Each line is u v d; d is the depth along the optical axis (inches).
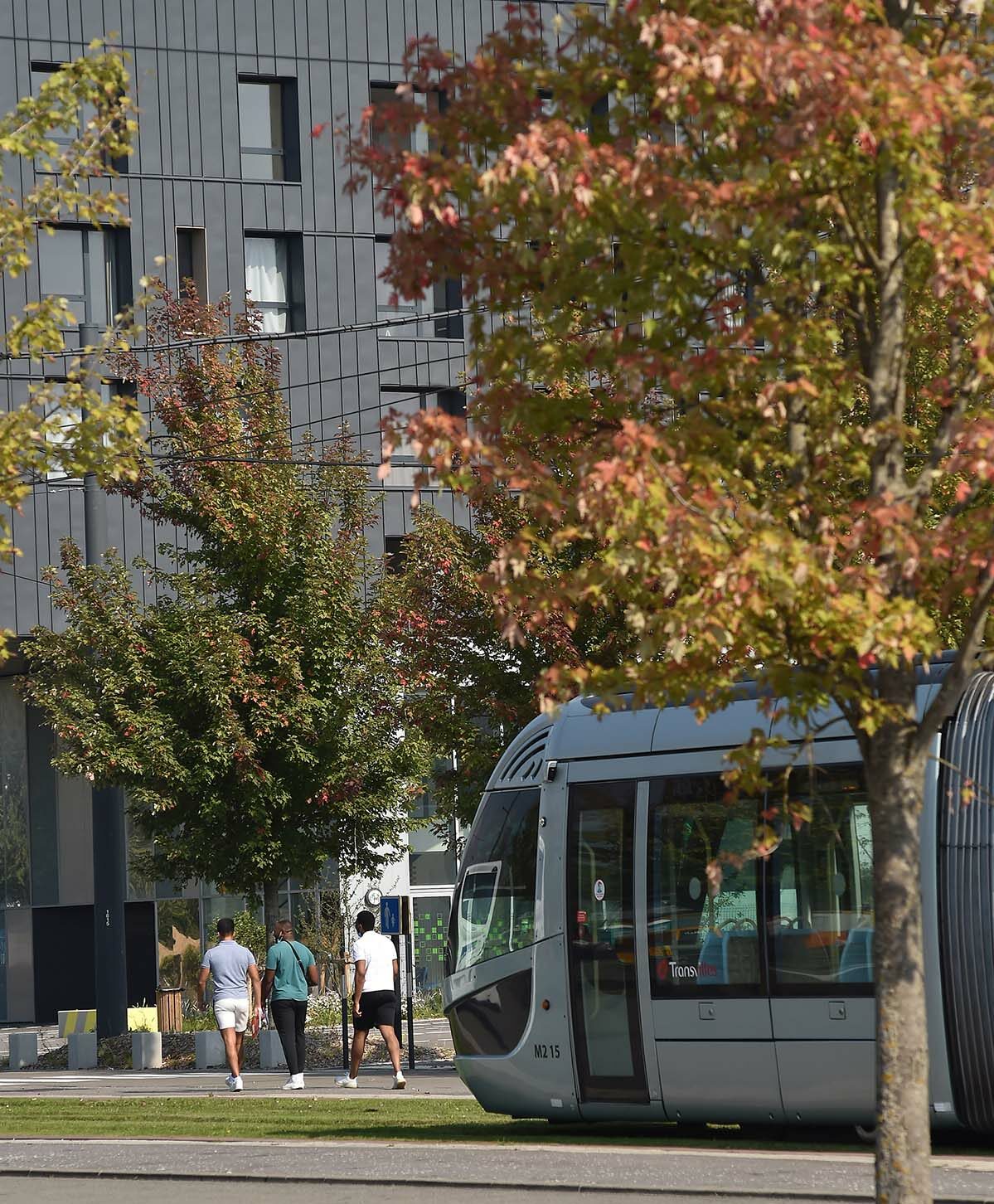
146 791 3550.7
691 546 1016.9
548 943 2057.1
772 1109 1883.6
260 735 3597.4
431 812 5620.1
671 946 1957.4
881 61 999.0
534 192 1045.8
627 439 1037.8
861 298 1129.4
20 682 3735.2
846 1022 1827.0
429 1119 2258.9
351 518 3809.1
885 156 1038.4
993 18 1144.8
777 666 1077.1
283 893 5034.5
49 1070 4052.7
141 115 5142.7
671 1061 1947.6
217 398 3718.0
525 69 1119.0
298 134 5339.6
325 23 5378.9
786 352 1099.9
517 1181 1577.3
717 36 1001.5
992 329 1067.9
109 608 3673.7
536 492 1101.1
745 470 1135.0
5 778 5885.8
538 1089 2058.3
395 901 3516.2
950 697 1066.1
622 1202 1477.6
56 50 5073.8
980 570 1072.8
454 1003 2142.0
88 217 1866.4
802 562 1013.2
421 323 5423.2
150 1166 1815.9
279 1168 1754.4
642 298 1107.9
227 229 5216.5
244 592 3718.0
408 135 1156.5
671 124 1093.8
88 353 1889.8
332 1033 4020.7
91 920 5792.3
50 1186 1727.4
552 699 1133.1
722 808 1937.7
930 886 1781.5
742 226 1068.5
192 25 5226.4
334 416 5295.3
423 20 5467.5
